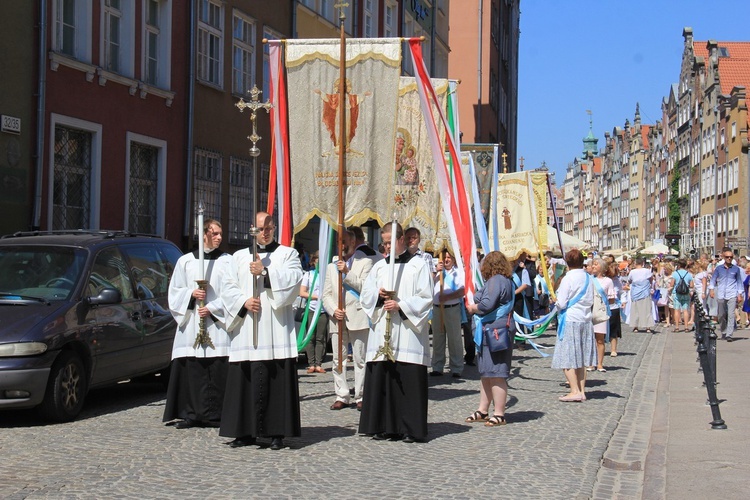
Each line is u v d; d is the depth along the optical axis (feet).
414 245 37.17
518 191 63.21
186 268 31.78
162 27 63.62
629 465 26.68
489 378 34.06
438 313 48.52
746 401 39.68
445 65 142.92
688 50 261.85
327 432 31.40
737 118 203.92
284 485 23.41
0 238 37.93
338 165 39.45
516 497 22.59
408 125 45.52
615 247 418.92
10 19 49.29
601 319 49.21
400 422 29.78
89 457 26.53
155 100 62.64
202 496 22.17
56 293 34.06
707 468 25.76
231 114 72.95
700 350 33.19
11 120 49.14
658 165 315.17
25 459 26.21
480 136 168.35
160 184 63.62
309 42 40.16
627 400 40.93
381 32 107.45
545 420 34.99
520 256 63.05
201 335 30.89
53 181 53.11
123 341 36.09
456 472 25.34
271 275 27.81
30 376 30.99
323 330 48.60
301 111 40.24
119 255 38.01
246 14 74.64
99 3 57.06
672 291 91.40
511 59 225.56
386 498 22.22
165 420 31.68
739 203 201.05
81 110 55.06
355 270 36.94
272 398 27.91
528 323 42.83
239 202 74.64
